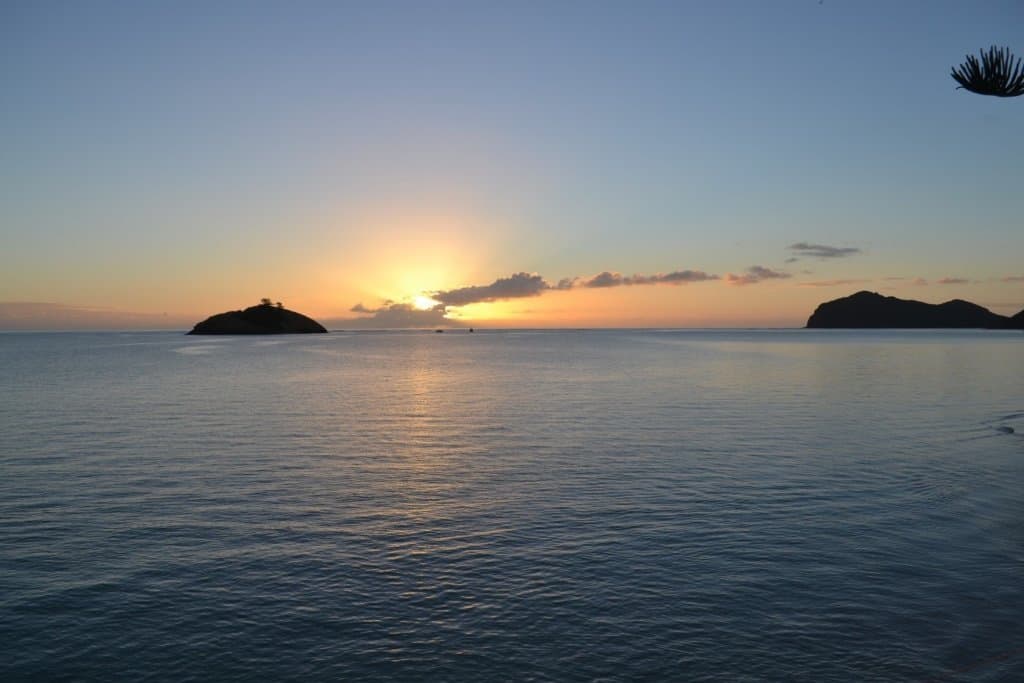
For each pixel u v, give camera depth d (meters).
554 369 78.50
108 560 13.74
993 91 6.30
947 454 24.28
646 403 41.25
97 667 9.69
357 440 27.91
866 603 11.57
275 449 25.89
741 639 10.35
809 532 15.33
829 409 37.72
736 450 25.22
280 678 9.37
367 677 9.36
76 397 46.22
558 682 9.20
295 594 12.05
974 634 10.47
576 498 18.34
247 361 102.38
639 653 9.94
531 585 12.39
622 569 13.13
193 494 18.89
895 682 9.15
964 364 80.75
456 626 10.80
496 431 30.25
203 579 12.74
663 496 18.50
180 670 9.59
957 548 14.26
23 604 11.69
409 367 85.19
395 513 16.97
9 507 17.56
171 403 42.38
